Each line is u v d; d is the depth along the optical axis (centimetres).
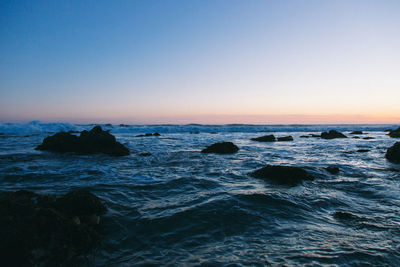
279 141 2267
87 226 370
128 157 1224
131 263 300
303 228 401
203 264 295
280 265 292
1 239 283
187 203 511
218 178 747
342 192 614
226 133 3753
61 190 601
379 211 485
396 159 1104
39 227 321
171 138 2603
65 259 298
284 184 676
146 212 461
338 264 296
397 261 304
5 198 378
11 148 1559
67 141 1448
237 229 394
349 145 1856
